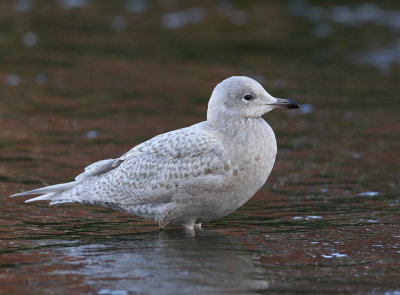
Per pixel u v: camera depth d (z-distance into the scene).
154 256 9.20
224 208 10.26
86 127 16.70
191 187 9.94
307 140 16.23
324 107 19.12
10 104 18.53
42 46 25.33
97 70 22.61
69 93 19.86
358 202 11.88
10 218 10.92
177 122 17.16
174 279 8.35
